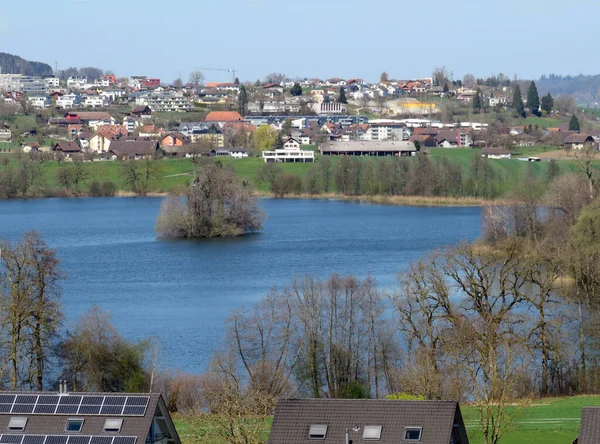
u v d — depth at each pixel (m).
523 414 184.12
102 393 146.62
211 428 165.75
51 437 140.75
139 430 140.62
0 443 140.38
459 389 189.00
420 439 136.50
